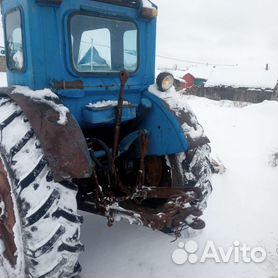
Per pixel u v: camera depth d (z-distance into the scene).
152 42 3.18
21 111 2.24
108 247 3.20
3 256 2.41
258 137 7.66
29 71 2.50
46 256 2.05
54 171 2.04
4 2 2.79
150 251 3.14
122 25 2.92
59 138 2.09
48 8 2.45
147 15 3.01
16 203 2.03
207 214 3.79
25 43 2.49
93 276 2.80
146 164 3.27
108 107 2.72
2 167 2.17
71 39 2.59
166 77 3.06
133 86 3.06
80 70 2.68
